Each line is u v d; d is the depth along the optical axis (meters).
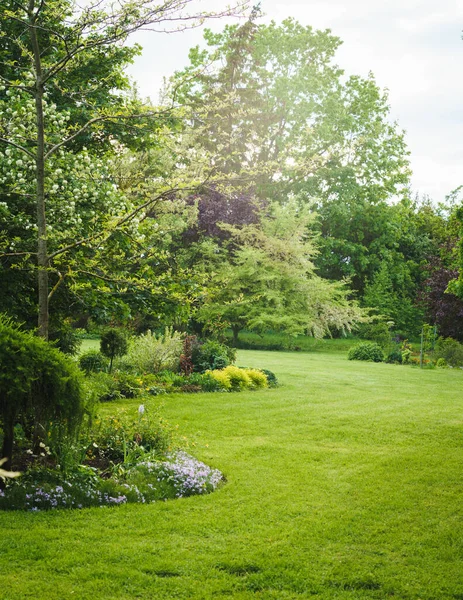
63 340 12.38
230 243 32.62
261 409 12.23
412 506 6.38
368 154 37.53
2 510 5.61
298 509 6.16
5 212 8.39
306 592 4.32
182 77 7.89
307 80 35.22
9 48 10.23
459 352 25.44
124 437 7.37
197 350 16.80
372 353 26.09
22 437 6.96
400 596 4.32
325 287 31.58
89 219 8.81
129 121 8.51
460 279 24.47
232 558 4.84
